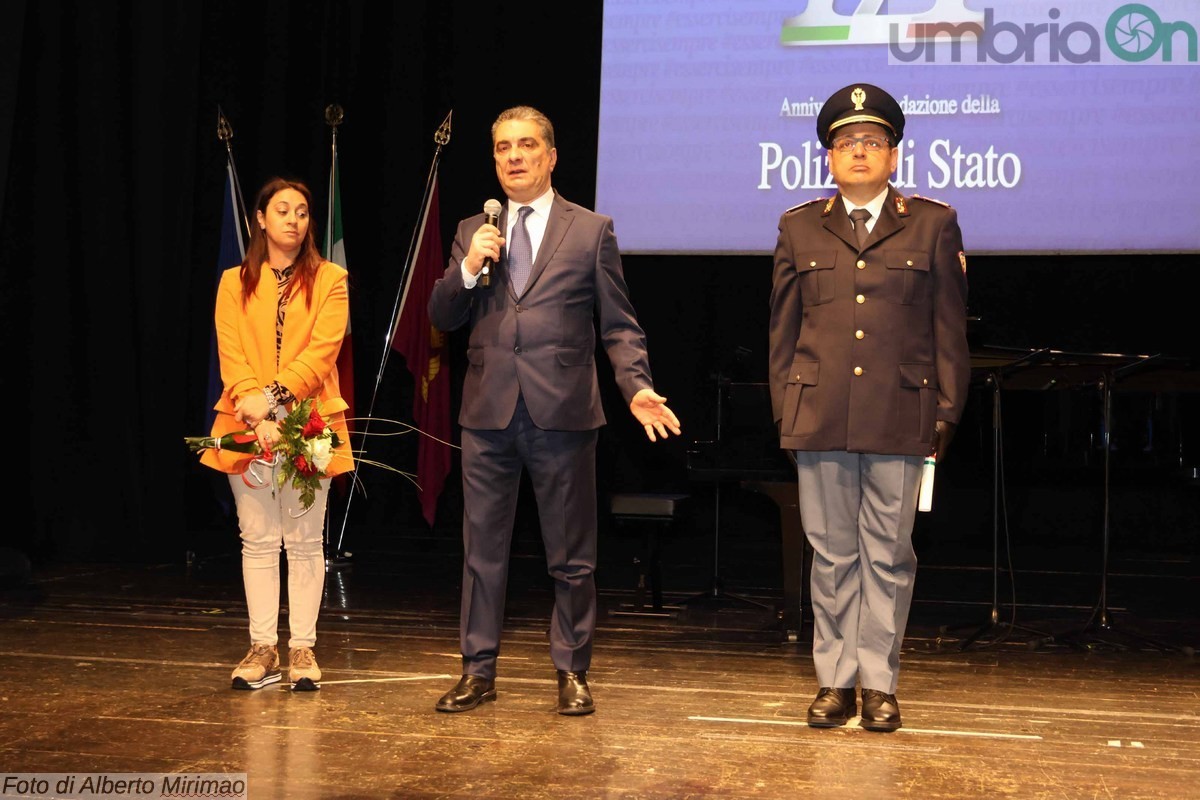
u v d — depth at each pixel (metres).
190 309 6.59
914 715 3.04
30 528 6.22
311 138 6.52
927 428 2.86
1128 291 5.82
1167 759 2.64
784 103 5.63
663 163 5.74
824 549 2.97
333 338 3.24
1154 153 5.33
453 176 6.41
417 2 6.41
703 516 6.28
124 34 6.40
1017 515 6.03
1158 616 4.79
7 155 5.74
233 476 3.26
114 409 6.39
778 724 2.92
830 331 2.92
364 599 4.97
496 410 2.96
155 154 6.37
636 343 3.03
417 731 2.79
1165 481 5.48
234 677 3.22
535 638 4.09
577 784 2.40
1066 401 5.28
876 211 2.98
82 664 3.54
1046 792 2.39
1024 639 4.21
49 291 6.26
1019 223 5.43
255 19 6.57
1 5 5.71
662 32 5.74
